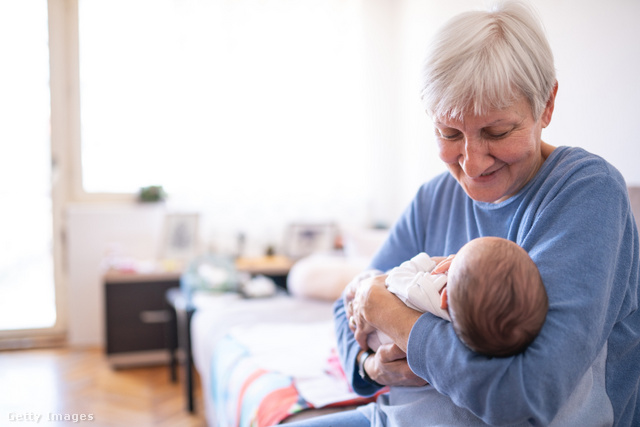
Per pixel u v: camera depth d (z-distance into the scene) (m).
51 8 3.73
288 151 4.02
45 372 3.17
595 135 1.88
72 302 3.65
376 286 0.94
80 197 3.85
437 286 0.84
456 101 0.80
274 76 3.98
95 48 3.78
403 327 0.85
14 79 3.75
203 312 2.51
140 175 3.88
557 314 0.70
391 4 4.14
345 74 4.11
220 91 3.87
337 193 4.11
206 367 2.14
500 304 0.70
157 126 3.84
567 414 0.79
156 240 3.79
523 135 0.82
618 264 0.80
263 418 1.30
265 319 2.23
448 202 1.11
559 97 2.08
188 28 3.80
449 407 0.86
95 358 3.45
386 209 4.18
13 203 3.84
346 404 1.29
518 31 0.79
